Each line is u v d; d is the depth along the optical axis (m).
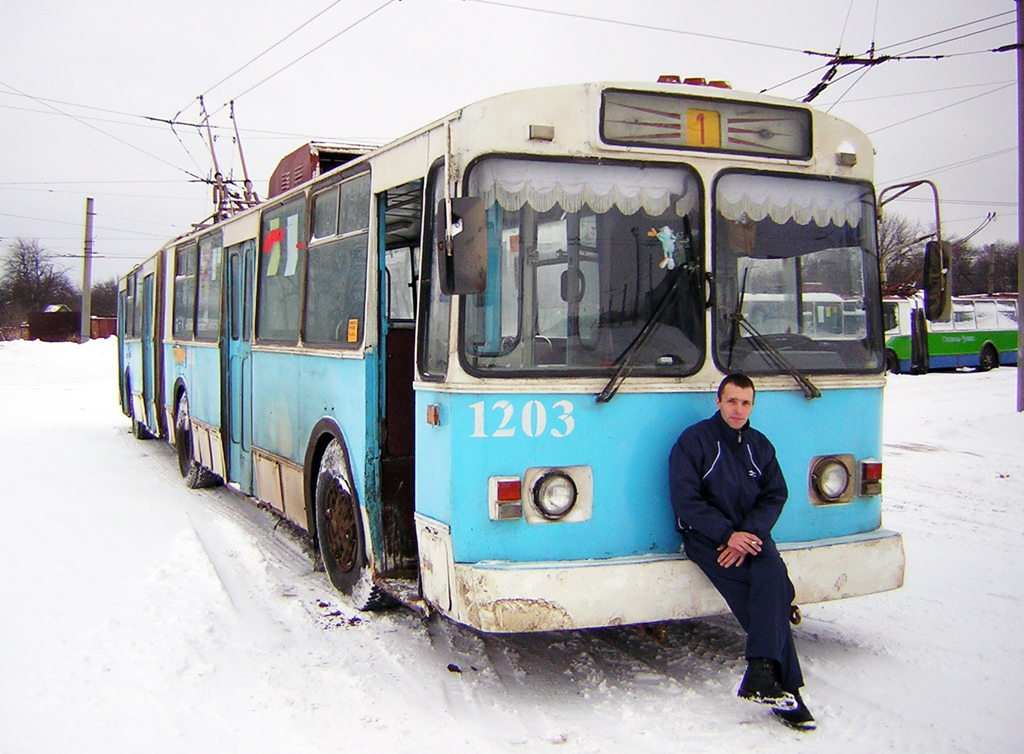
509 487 4.30
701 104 4.68
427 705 4.36
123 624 5.10
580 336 4.46
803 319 4.91
